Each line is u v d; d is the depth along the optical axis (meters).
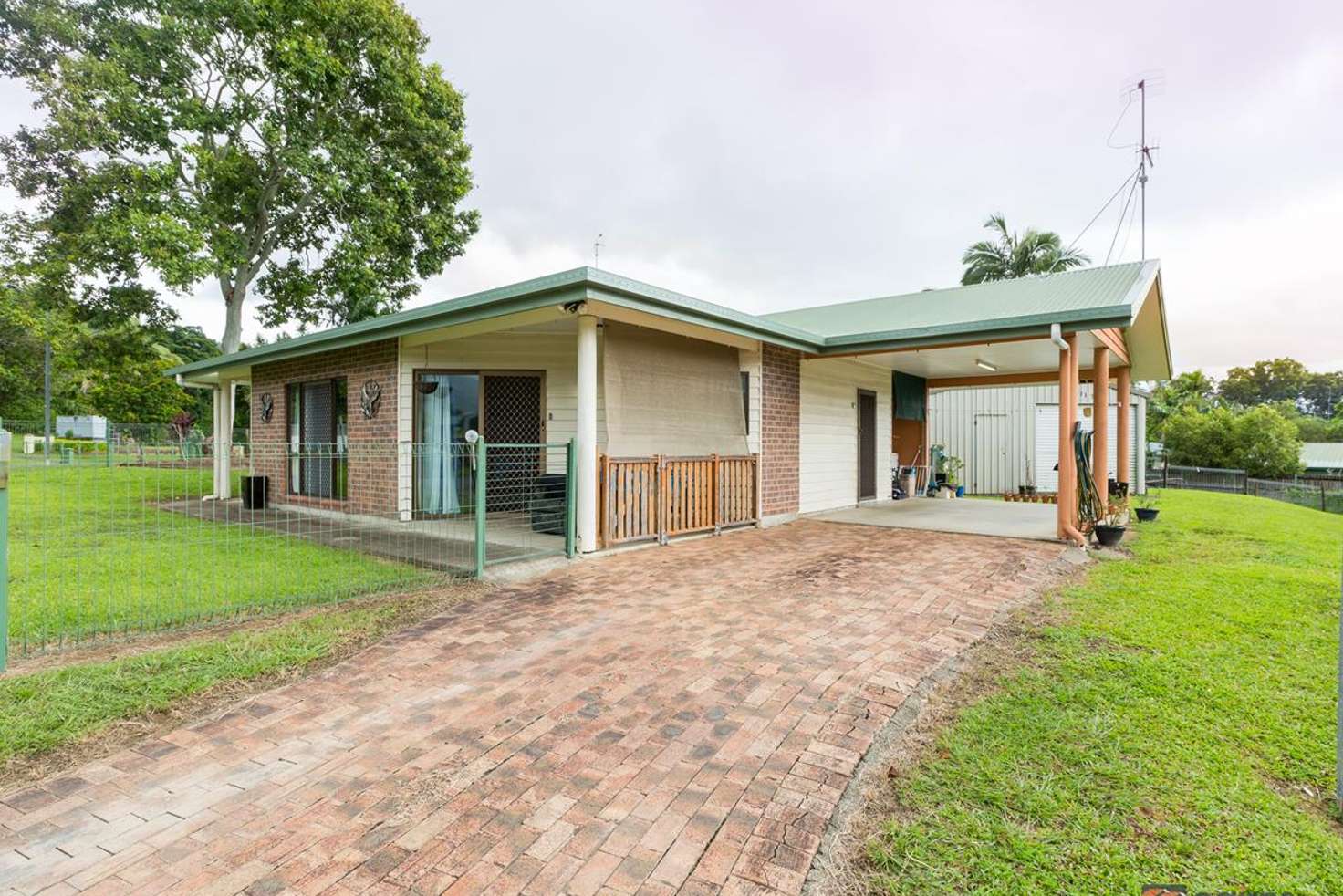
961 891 1.92
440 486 9.41
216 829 2.21
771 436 9.54
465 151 19.03
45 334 22.30
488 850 2.10
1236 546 8.02
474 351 9.45
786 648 4.01
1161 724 2.99
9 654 3.80
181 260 13.92
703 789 2.46
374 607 4.87
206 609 4.74
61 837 2.17
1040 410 18.22
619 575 5.98
